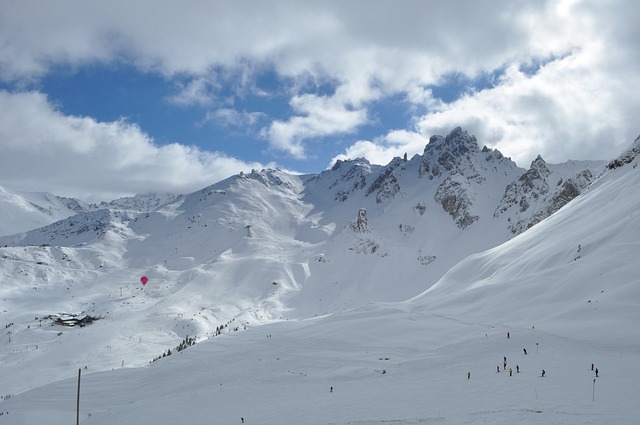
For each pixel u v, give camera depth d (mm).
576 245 151625
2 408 100688
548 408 46688
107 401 100000
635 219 142250
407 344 114312
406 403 59406
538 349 83188
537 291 135250
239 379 95625
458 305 153625
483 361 80750
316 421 56031
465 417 45312
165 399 87062
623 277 118438
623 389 52531
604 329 93562
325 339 127125
